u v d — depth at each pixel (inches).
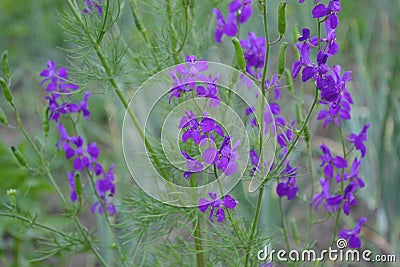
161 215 35.5
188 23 36.6
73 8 34.8
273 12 46.1
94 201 40.3
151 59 36.8
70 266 44.6
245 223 37.3
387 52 48.9
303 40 32.3
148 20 43.4
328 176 35.4
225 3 39.7
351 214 47.6
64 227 42.5
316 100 32.4
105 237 40.1
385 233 45.9
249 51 35.6
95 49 35.0
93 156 36.9
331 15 31.6
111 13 34.8
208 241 35.5
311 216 37.4
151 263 37.8
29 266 42.9
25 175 43.5
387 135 47.4
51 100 36.5
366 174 46.9
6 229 42.4
